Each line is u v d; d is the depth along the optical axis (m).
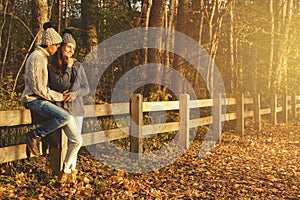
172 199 5.90
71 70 5.54
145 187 6.35
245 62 19.94
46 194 5.46
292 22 21.44
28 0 14.08
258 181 7.18
